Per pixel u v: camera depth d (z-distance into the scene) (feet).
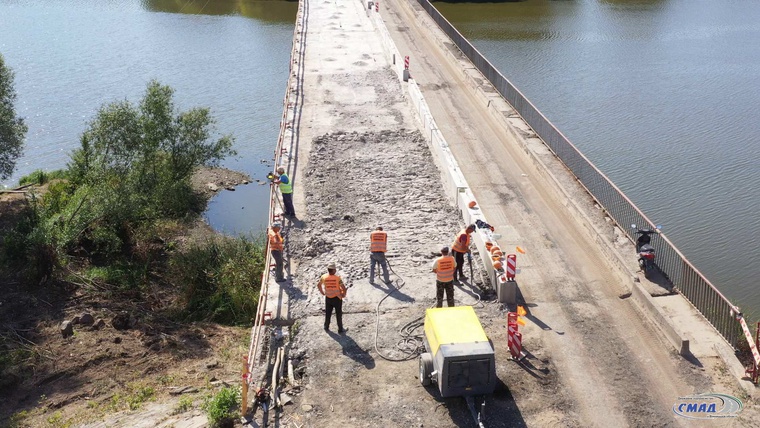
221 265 111.14
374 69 171.12
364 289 85.05
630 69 222.07
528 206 104.99
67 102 197.88
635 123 178.60
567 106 190.49
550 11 294.46
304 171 117.91
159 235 129.59
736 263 119.03
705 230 128.77
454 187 106.93
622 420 63.67
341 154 124.16
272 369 72.23
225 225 138.21
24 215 132.46
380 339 75.66
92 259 118.83
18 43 254.47
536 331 76.23
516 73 217.77
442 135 131.03
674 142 167.02
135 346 93.20
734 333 71.56
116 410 78.33
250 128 182.09
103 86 209.56
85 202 124.77
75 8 306.96
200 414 71.56
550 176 111.24
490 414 64.18
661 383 68.13
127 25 277.85
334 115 142.31
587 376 69.21
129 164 140.97
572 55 236.02
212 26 275.18
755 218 132.46
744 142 166.50
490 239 89.81
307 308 81.51
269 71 221.66
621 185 146.00
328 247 94.48
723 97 196.65
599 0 313.32
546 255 91.61
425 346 70.54
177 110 155.22
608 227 95.71
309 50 185.47
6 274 108.99
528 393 66.90
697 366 70.18
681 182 147.23
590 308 80.43
